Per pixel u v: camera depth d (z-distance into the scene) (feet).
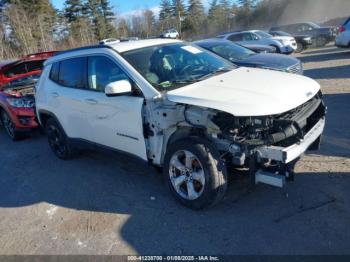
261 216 11.71
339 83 30.71
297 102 11.42
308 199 12.30
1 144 25.32
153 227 11.96
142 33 219.41
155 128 13.02
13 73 26.81
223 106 10.85
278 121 10.95
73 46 168.55
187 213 12.47
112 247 11.21
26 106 23.98
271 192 13.03
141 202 13.71
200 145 11.62
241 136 11.03
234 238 10.82
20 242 12.25
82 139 17.38
